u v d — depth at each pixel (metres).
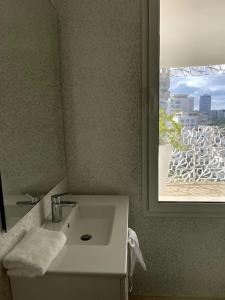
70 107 1.57
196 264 1.72
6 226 0.84
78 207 1.44
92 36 1.49
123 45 1.48
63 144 1.58
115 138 1.58
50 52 1.34
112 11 1.45
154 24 1.44
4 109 0.83
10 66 0.88
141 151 1.58
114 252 0.93
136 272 1.76
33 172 1.08
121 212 1.33
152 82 1.49
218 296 1.75
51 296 0.85
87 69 1.52
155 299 1.76
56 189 1.45
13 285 0.86
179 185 1.68
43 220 1.22
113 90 1.53
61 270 0.82
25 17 1.01
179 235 1.68
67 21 1.48
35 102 1.12
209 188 1.66
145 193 1.63
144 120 1.54
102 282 0.82
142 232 1.69
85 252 0.93
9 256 0.84
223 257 1.69
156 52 1.47
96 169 1.63
